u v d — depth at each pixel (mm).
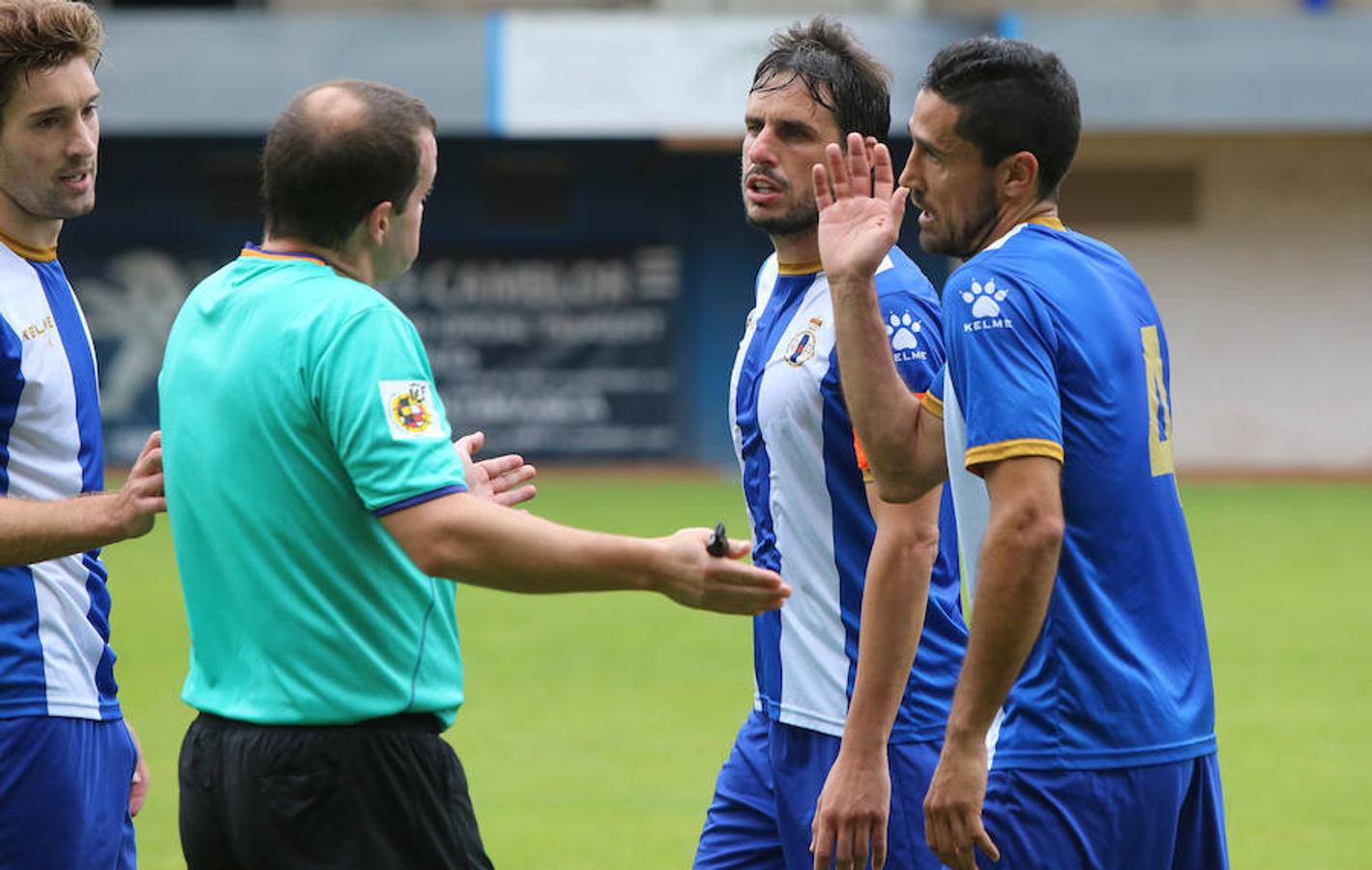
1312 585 44969
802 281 14148
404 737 11844
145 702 31156
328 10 79250
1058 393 11969
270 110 71000
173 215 75875
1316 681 33406
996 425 11711
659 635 38875
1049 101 12531
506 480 13148
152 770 26531
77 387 14297
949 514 14273
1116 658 12141
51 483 14070
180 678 33344
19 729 13641
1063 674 12102
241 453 11664
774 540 14133
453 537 10828
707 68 71750
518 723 29938
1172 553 12531
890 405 12641
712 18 71688
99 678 14430
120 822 14648
